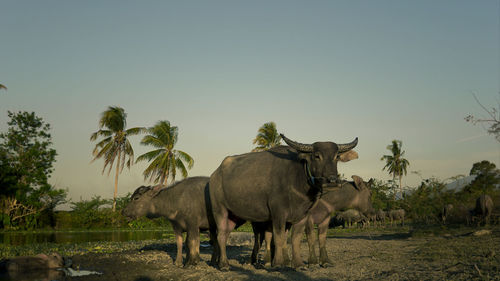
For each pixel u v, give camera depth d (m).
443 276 5.57
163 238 21.58
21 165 34.50
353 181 8.73
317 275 6.37
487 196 15.76
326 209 7.92
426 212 19.09
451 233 14.59
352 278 6.02
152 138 39.06
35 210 34.56
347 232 23.41
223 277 6.58
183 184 8.57
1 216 32.41
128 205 8.67
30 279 7.44
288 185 6.74
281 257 6.92
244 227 31.80
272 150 7.50
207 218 8.46
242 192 7.21
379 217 26.28
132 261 9.84
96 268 8.82
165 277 7.18
